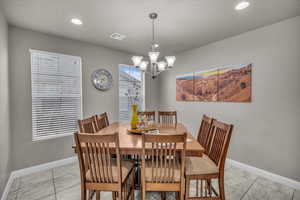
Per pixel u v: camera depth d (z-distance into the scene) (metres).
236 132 2.70
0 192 1.76
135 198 1.88
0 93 1.83
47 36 2.63
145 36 2.76
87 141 1.31
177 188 1.38
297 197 1.88
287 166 2.12
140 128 2.08
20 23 2.24
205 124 2.17
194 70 3.46
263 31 2.34
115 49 3.54
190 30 2.49
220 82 2.93
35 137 2.53
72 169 2.62
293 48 2.05
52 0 1.71
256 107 2.43
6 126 2.05
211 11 1.94
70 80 2.93
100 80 3.31
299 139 2.02
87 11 1.94
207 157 1.88
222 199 1.51
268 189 2.04
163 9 1.90
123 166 1.65
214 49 3.04
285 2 1.75
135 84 4.09
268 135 2.31
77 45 2.99
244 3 1.77
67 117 2.89
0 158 1.78
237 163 2.69
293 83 2.06
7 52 2.17
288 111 2.11
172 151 1.41
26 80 2.43
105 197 1.91
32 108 2.50
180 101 3.85
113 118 3.60
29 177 2.33
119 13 1.99
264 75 2.34
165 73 4.30
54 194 1.93
